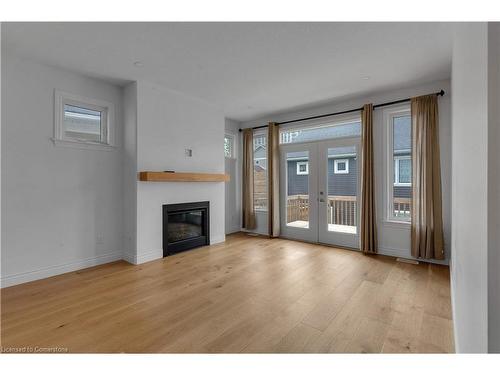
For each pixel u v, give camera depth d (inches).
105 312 91.2
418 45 106.1
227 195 227.8
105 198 144.8
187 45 106.1
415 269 134.0
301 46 106.9
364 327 81.8
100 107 144.0
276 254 162.2
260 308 93.8
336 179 185.0
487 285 31.4
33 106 119.0
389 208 161.5
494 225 31.0
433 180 139.1
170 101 159.2
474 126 38.8
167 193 158.7
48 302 98.3
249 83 147.6
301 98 171.6
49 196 124.4
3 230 111.5
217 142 190.5
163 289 110.0
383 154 160.7
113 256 148.6
